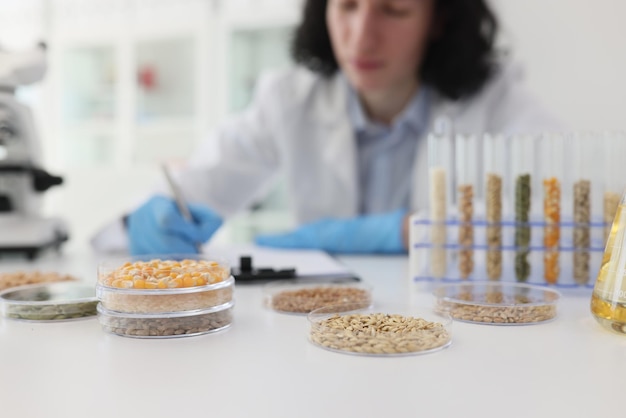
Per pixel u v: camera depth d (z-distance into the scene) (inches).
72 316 22.8
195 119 119.1
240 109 115.4
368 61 50.3
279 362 17.1
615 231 20.1
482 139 28.9
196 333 20.3
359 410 13.4
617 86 92.4
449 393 14.5
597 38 92.7
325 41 60.2
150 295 20.0
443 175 28.8
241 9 111.6
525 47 95.7
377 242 44.3
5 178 42.8
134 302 20.1
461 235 28.7
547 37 94.7
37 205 45.0
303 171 60.5
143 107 124.1
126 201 121.9
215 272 21.5
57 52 126.8
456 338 19.9
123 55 121.8
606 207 27.1
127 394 14.5
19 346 19.0
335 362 17.1
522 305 22.1
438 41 55.9
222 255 41.4
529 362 17.0
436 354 17.9
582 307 24.9
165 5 117.9
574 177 27.3
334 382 15.3
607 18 91.9
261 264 36.1
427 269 29.5
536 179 27.9
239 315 23.8
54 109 127.3
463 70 55.9
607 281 20.1
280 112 60.7
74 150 131.5
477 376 15.8
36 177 44.0
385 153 59.9
